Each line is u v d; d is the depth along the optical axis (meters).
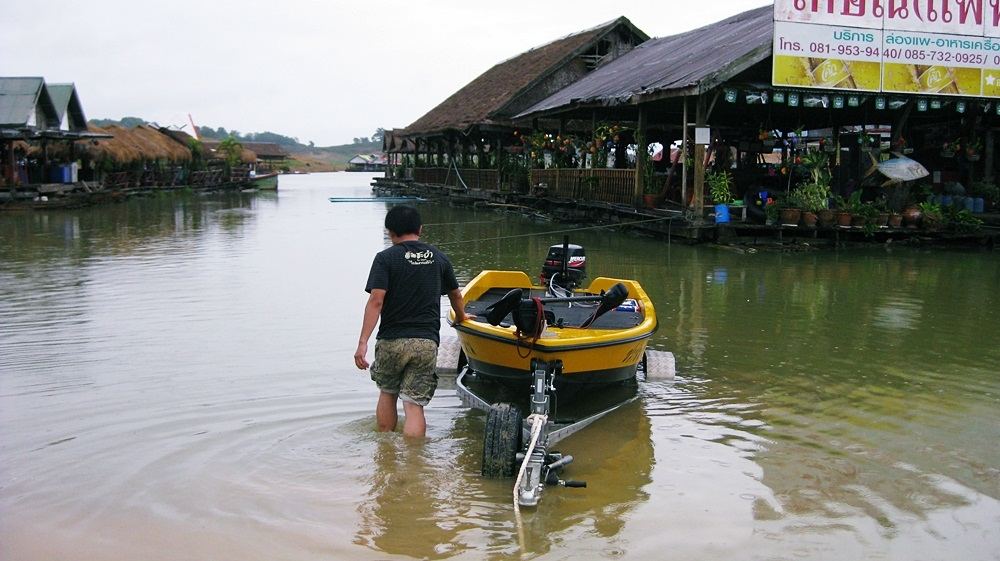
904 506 4.98
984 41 17.86
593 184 23.03
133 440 5.93
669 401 6.97
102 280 13.22
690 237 17.75
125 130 43.47
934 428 6.31
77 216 27.53
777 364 8.12
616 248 17.52
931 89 17.75
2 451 5.72
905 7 17.36
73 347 8.61
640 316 7.73
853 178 19.75
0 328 9.52
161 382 7.34
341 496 5.06
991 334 9.41
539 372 5.97
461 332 6.75
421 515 4.82
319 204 36.16
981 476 5.42
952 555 4.41
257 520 4.74
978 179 22.03
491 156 34.34
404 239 6.06
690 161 18.66
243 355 8.30
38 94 32.28
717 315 10.44
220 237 20.52
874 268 14.71
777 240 17.83
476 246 18.50
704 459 5.70
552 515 4.84
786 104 19.25
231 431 6.11
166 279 13.35
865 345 8.88
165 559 4.31
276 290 12.30
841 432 6.23
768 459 5.70
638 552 4.42
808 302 11.34
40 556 4.34
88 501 4.97
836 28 17.02
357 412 6.54
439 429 6.23
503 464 5.29
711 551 4.44
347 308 10.83
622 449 5.89
